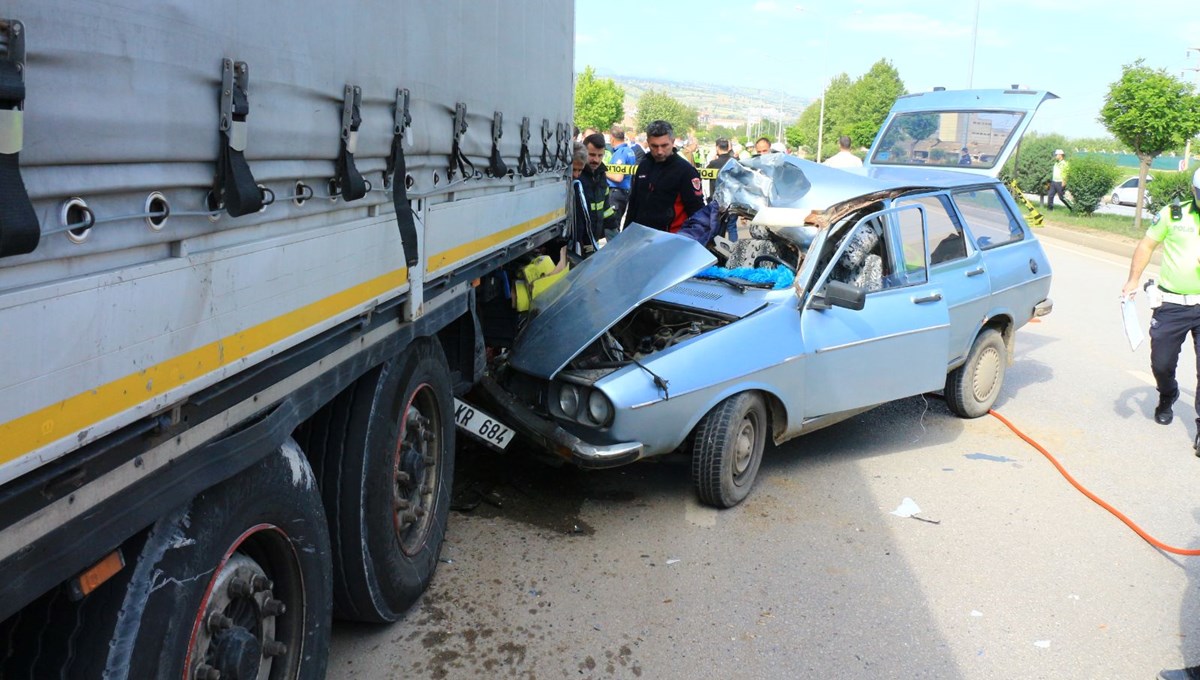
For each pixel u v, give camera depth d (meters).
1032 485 5.51
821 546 4.57
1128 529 4.91
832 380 5.33
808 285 5.25
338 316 2.71
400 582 3.56
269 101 2.20
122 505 1.77
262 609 2.49
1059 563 4.48
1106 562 4.51
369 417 3.24
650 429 4.58
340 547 3.22
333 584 3.29
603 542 4.53
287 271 2.37
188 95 1.87
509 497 5.07
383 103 2.99
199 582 2.13
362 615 3.43
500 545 4.46
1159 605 4.10
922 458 5.94
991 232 6.99
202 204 1.97
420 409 3.93
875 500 5.19
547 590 4.02
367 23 2.80
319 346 2.64
